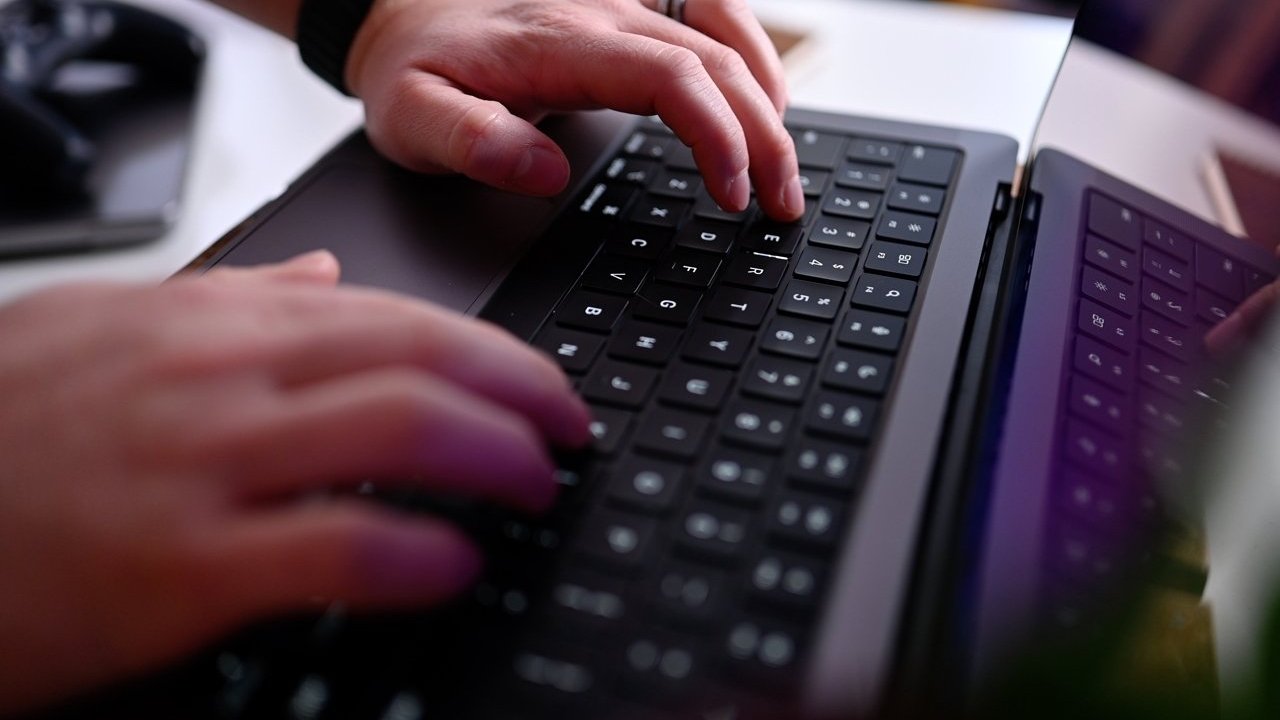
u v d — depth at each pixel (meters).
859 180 0.46
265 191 0.67
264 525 0.27
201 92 0.76
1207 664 0.27
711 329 0.37
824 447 0.32
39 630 0.27
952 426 0.34
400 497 0.31
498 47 0.50
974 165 0.46
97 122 0.72
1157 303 0.39
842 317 0.37
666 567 0.29
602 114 0.51
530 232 0.43
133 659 0.27
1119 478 0.32
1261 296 0.37
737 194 0.43
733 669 0.26
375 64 0.54
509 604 0.28
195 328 0.31
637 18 0.52
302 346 0.31
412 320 0.32
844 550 0.29
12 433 0.30
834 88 0.68
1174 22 0.41
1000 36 0.75
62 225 0.61
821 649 0.26
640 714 0.25
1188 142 0.41
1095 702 0.26
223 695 0.27
